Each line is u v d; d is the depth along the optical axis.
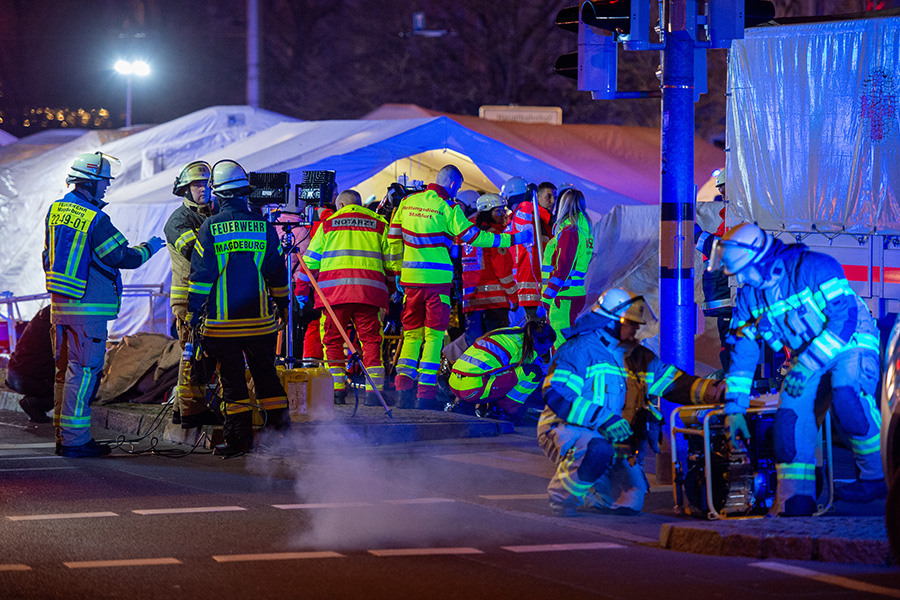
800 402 18.20
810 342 18.28
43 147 68.19
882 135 28.12
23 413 35.16
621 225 39.81
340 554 16.36
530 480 22.75
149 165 60.16
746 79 29.00
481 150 44.78
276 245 25.84
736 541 16.20
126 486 22.14
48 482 22.61
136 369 32.28
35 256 57.53
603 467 19.03
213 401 27.78
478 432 28.34
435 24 101.12
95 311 25.94
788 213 28.83
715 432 18.55
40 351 32.75
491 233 30.61
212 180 25.64
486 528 18.30
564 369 19.06
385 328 37.41
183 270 27.03
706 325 34.19
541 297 33.06
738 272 18.03
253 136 54.78
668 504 20.12
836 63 28.39
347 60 105.06
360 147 42.91
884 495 19.55
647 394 19.25
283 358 28.39
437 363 30.62
